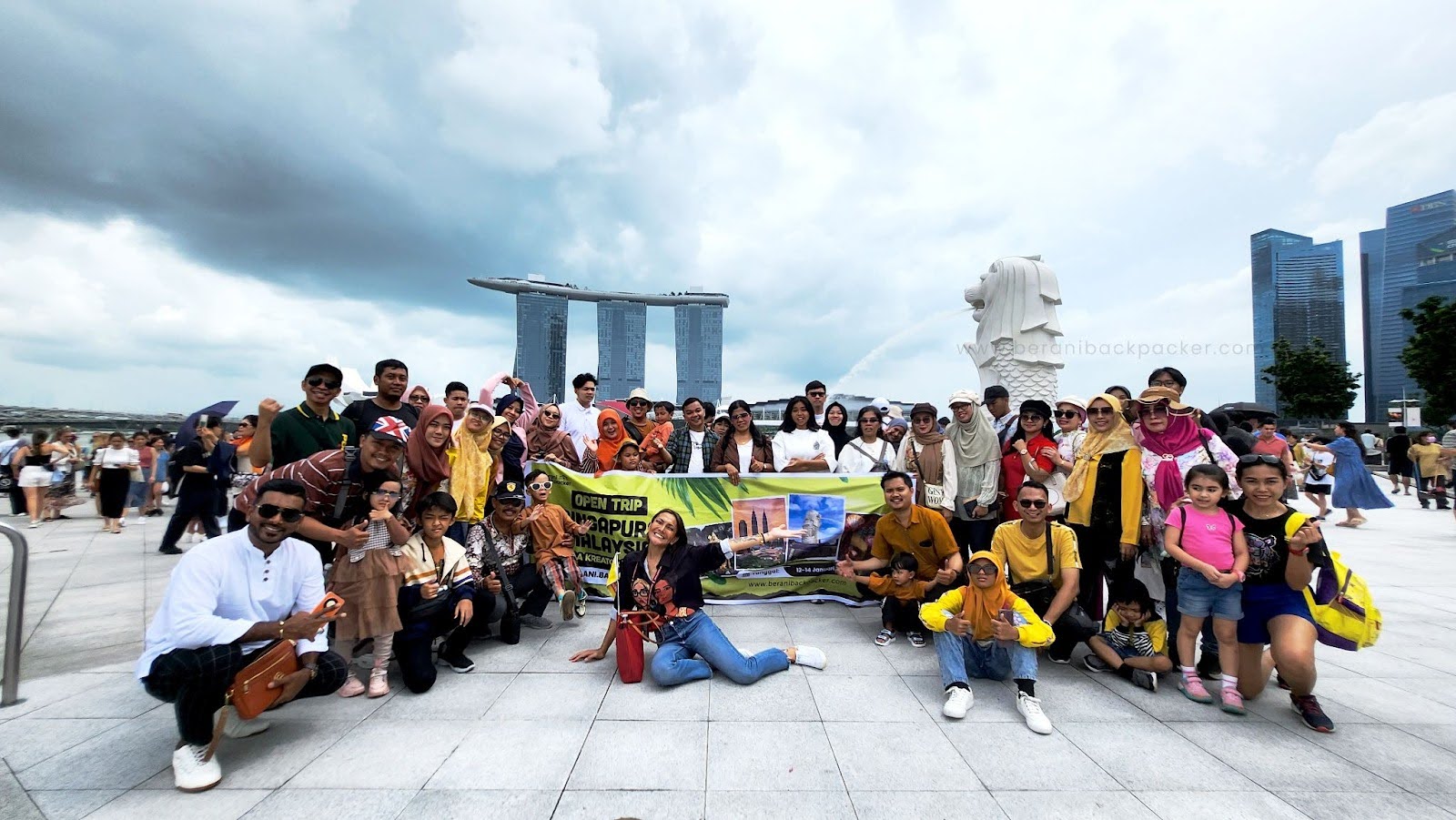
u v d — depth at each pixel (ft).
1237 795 8.80
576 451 22.18
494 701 11.90
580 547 19.56
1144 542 14.24
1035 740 10.45
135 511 43.14
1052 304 40.47
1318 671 13.65
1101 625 14.84
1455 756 9.94
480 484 15.97
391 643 12.60
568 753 9.86
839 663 14.03
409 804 8.46
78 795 8.68
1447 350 83.30
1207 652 13.17
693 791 8.78
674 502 19.06
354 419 17.52
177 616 9.13
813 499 19.13
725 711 11.47
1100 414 14.70
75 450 45.93
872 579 15.58
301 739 10.34
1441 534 31.94
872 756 9.82
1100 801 8.64
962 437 17.42
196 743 9.00
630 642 12.75
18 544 11.80
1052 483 16.75
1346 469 34.47
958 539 17.71
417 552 12.66
